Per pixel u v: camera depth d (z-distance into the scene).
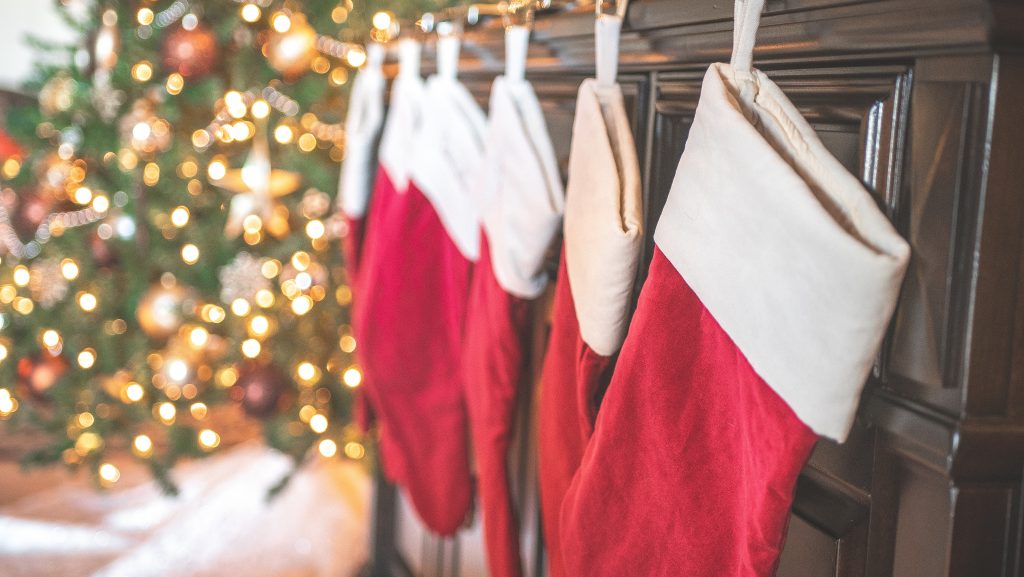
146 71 2.03
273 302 2.07
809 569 0.68
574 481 0.82
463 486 1.35
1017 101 0.50
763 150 0.56
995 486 0.54
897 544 0.59
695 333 0.66
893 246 0.50
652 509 0.71
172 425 2.12
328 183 2.05
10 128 2.20
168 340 2.19
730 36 0.68
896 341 0.57
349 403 2.13
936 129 0.53
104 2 2.09
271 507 2.21
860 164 0.60
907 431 0.56
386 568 1.87
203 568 1.95
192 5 2.08
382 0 1.83
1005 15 0.47
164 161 2.06
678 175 0.65
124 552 2.07
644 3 0.77
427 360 1.35
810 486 0.69
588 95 0.82
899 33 0.53
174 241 2.18
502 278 1.00
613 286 0.76
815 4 0.58
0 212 2.30
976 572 0.55
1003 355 0.52
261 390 1.99
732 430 0.65
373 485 1.88
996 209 0.51
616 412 0.71
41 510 2.27
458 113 1.17
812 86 0.63
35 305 2.20
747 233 0.58
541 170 0.95
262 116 1.96
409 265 1.33
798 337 0.55
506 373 1.05
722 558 0.67
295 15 1.95
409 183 1.30
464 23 1.19
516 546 1.09
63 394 2.14
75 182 2.19
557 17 0.93
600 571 0.77
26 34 2.16
